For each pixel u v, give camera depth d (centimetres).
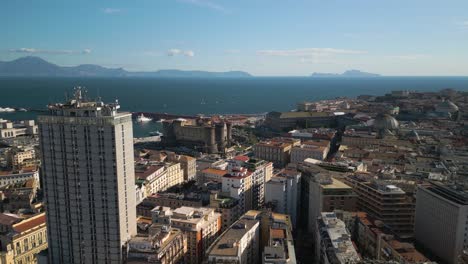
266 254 19475
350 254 19425
